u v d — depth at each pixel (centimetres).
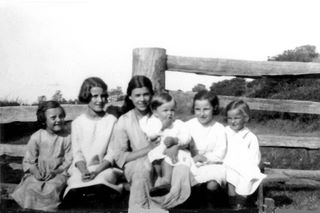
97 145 411
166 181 400
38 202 404
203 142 415
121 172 409
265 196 461
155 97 408
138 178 393
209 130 417
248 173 404
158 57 440
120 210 405
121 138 410
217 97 421
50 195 402
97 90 412
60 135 426
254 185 402
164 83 446
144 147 408
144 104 410
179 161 401
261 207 405
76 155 410
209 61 445
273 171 457
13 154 454
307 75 449
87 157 410
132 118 414
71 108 452
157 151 401
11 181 464
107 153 411
